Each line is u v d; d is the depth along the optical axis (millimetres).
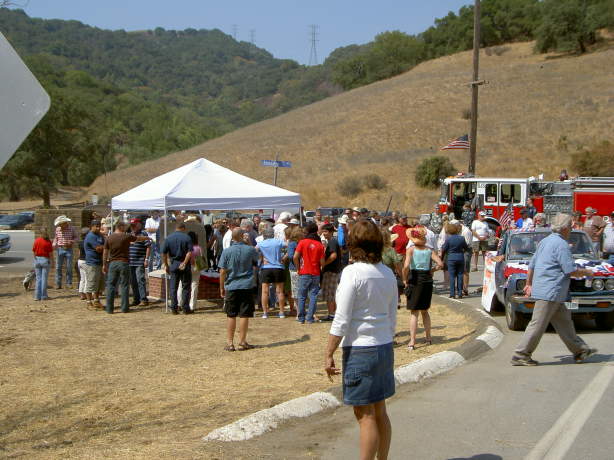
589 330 10648
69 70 182625
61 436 5668
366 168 62031
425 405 6547
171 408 6480
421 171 55031
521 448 5215
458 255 14273
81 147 58031
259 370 8070
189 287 12609
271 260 12180
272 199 14555
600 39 97938
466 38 121562
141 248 13648
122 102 167750
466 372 7906
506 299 10555
